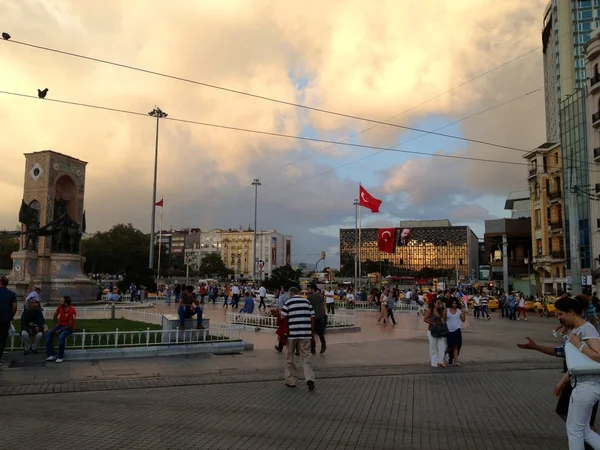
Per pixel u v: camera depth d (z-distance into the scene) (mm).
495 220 80438
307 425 6656
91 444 5742
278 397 8383
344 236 196875
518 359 13242
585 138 46219
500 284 78688
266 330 19031
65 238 31969
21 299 28984
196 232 183625
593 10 79375
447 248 181125
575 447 4484
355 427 6586
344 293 47688
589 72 44812
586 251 45656
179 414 7172
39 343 13070
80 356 11742
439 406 7836
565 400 5324
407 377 10477
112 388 8930
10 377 9641
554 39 84312
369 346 15469
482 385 9633
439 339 11875
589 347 4516
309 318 9266
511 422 6914
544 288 56781
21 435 6070
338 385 9508
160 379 9797
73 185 33500
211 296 43250
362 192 36656
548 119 96500
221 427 6512
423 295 35938
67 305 11633
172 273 136375
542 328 24047
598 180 43469
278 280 40719
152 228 41219
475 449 5738
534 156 57719
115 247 82062
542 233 55469
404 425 6711
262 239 164625
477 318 32312
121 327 16547
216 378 9984
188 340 13852
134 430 6328
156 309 31453
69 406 7594
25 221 30938
